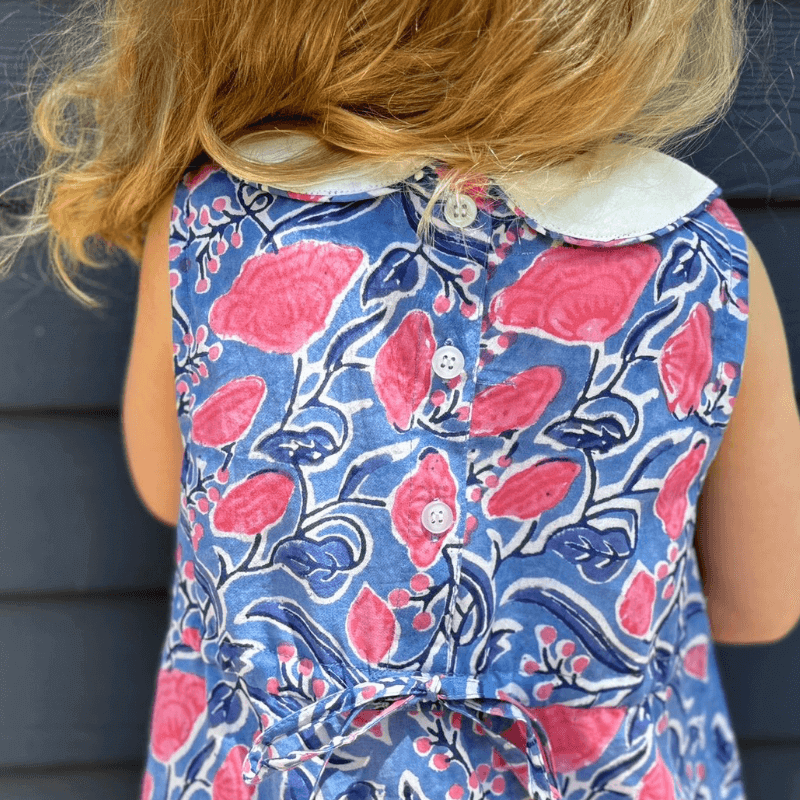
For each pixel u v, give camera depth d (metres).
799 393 1.01
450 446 0.59
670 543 0.62
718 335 0.59
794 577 0.72
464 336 0.58
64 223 0.79
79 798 1.10
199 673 0.69
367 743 0.60
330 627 0.59
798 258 0.98
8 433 1.02
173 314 0.62
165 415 0.75
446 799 0.60
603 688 0.62
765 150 0.95
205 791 0.66
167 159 0.63
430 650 0.60
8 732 1.08
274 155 0.60
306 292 0.58
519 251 0.58
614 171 0.59
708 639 0.77
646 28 0.56
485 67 0.55
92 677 1.08
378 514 0.59
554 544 0.60
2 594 1.05
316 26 0.56
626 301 0.58
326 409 0.58
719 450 0.67
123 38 0.67
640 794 0.63
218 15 0.59
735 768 0.85
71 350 1.01
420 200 0.58
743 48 0.91
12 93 0.94
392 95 0.58
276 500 0.59
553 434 0.59
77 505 1.04
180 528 0.70
